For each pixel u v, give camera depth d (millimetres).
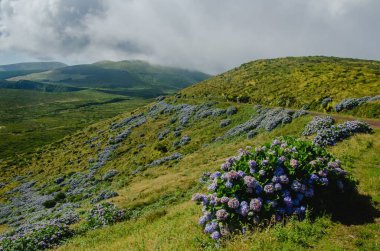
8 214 54062
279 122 39969
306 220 8758
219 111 62562
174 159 49219
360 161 15680
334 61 110562
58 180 63969
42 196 58031
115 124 90688
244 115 55125
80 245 15648
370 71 76438
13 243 18125
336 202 10164
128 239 12938
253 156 10383
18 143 167500
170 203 22656
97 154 71688
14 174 83938
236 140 43406
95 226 19422
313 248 7715
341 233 8391
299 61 111375
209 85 103125
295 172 9586
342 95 58438
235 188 9164
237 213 8922
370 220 9117
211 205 9406
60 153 87375
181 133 60812
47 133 198000
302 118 37219
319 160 10312
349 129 23062
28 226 30297
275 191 9180
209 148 46375
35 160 90312
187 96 94875
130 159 59531
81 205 36594
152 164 50375
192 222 11227
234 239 8406
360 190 11562
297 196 9250
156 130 69562
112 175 54031
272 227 8734
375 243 7734
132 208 24031
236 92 83562
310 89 68188
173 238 10234
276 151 10523
